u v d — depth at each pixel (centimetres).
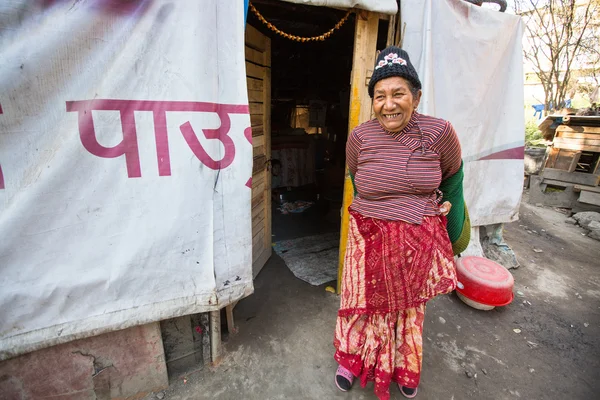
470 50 258
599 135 483
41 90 124
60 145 131
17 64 119
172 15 139
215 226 168
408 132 143
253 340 229
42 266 137
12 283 133
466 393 195
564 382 206
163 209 154
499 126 305
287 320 251
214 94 154
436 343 234
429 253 148
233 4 152
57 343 146
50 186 132
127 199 147
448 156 147
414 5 219
